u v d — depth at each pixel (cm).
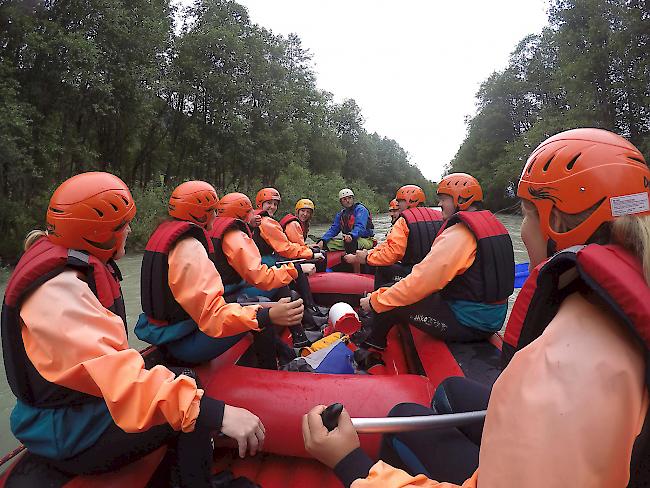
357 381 195
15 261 948
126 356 119
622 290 60
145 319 215
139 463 146
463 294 239
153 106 1409
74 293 123
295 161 2630
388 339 324
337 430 101
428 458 125
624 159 78
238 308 187
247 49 1758
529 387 62
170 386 121
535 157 90
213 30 1605
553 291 75
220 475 163
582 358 60
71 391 125
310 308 392
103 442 127
